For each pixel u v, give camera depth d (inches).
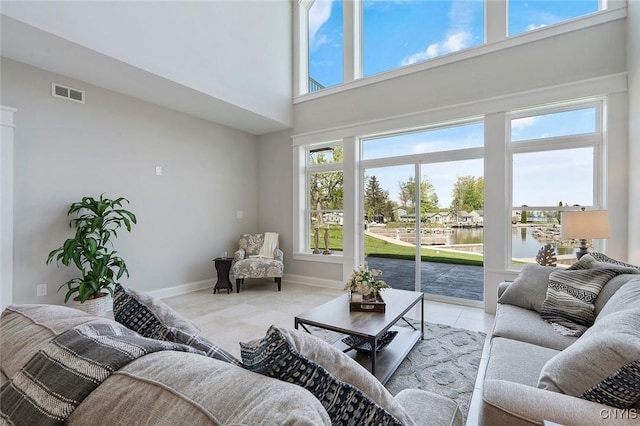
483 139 151.5
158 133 167.3
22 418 24.9
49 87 128.7
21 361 31.0
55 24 104.0
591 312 77.4
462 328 122.8
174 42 138.9
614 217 118.6
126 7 122.6
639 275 72.3
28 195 123.3
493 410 40.0
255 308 149.6
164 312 41.8
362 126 180.2
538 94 133.2
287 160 211.6
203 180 190.1
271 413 19.9
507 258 142.9
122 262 135.8
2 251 115.5
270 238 207.6
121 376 24.6
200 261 188.2
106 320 36.3
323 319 86.8
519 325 78.9
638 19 106.7
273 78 192.2
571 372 41.8
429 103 160.2
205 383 22.9
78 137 137.4
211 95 154.9
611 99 119.8
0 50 113.1
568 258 131.6
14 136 119.5
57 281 131.5
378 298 97.0
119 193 151.5
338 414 27.1
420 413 37.1
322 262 197.5
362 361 88.8
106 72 130.0
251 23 177.2
